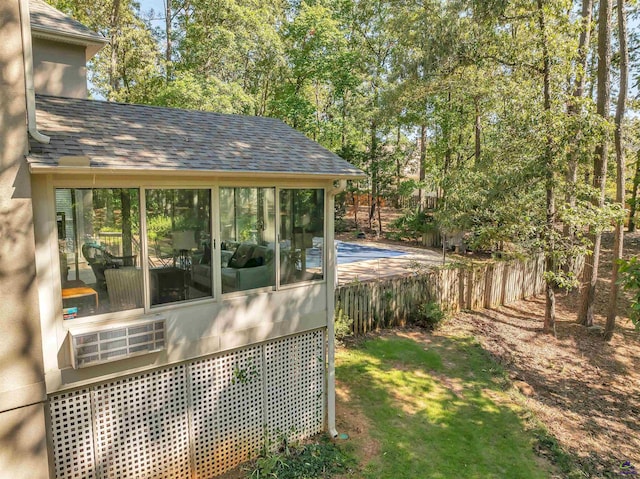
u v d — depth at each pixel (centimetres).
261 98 2470
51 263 432
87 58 1011
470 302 1367
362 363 959
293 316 642
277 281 618
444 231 1512
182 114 689
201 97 1831
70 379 453
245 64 2202
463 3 1295
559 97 1105
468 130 2341
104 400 491
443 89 1609
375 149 2472
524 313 1383
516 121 1106
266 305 609
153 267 502
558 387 944
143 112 642
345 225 2738
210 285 554
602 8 1145
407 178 2666
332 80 2286
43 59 862
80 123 530
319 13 2208
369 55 2486
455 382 902
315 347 689
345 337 1078
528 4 1112
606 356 1096
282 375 653
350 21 2461
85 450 483
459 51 1333
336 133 2412
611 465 693
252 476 587
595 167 1204
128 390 508
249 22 1978
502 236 1198
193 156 529
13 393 409
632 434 788
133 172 450
